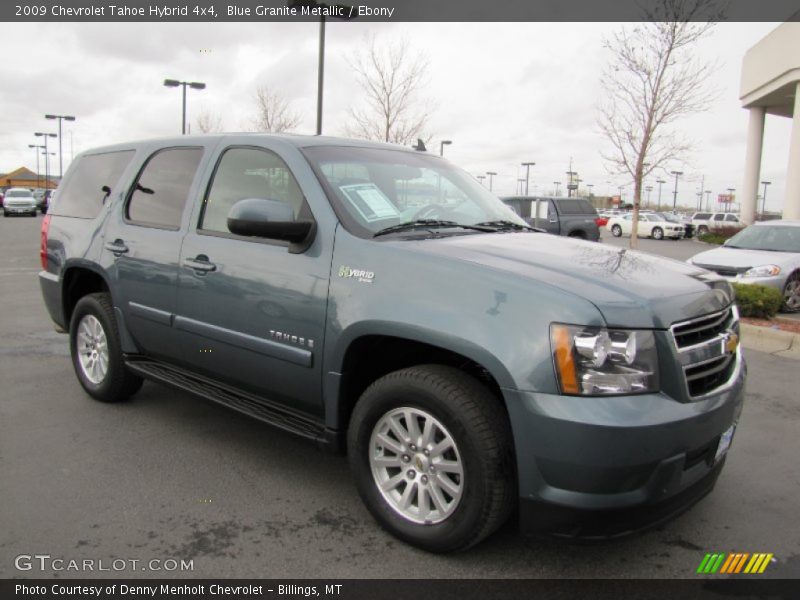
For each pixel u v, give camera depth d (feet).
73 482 12.03
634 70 46.98
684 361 8.98
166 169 14.69
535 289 8.82
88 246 15.90
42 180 345.31
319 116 52.80
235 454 13.50
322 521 10.80
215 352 12.68
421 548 9.84
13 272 42.52
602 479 8.18
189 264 12.96
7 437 14.15
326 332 10.59
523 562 9.71
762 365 22.31
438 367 9.68
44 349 21.86
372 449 10.28
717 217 144.46
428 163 14.15
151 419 15.42
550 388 8.38
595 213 57.72
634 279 9.61
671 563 9.83
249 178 12.69
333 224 10.92
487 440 8.86
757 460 13.91
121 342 15.14
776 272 32.94
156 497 11.51
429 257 9.84
